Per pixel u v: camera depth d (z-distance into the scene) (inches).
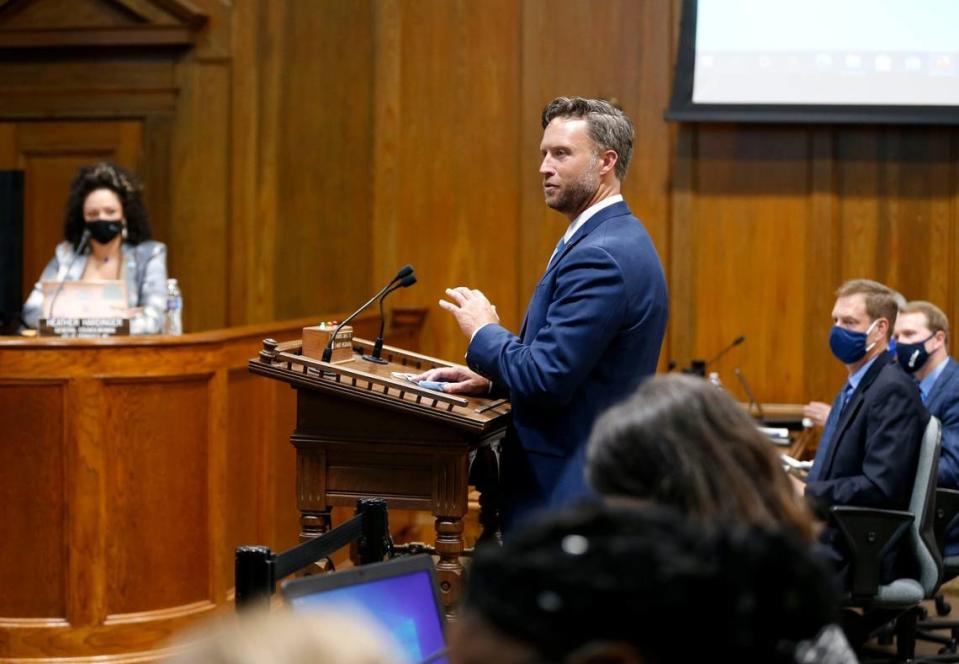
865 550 151.3
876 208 247.0
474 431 108.2
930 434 155.2
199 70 268.8
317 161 262.7
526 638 31.9
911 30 240.1
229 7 266.4
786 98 243.1
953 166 245.3
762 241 249.1
